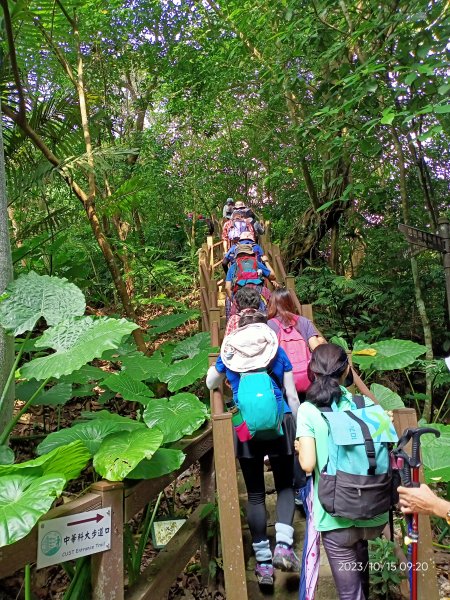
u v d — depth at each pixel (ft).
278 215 43.19
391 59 15.08
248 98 38.99
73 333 8.93
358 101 15.67
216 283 24.16
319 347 8.59
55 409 18.04
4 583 11.90
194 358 13.57
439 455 10.71
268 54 26.63
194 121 41.88
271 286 23.30
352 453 7.40
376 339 25.34
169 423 9.88
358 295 27.89
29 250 20.35
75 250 33.04
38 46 18.47
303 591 8.14
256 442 9.57
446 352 25.17
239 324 10.21
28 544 6.59
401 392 24.26
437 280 24.54
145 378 13.53
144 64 41.55
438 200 25.16
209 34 38.50
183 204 43.70
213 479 12.53
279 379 9.66
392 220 27.09
